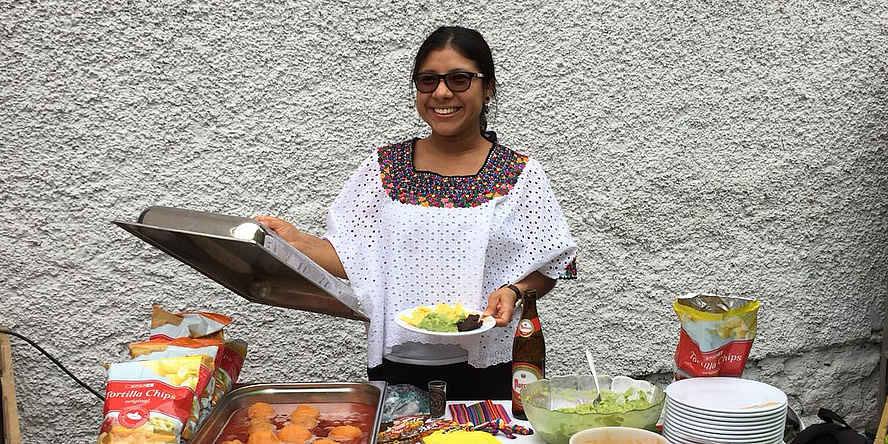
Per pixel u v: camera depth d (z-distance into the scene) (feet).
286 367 11.47
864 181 13.17
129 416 5.53
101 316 10.91
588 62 11.89
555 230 8.38
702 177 12.51
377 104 11.41
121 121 10.75
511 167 8.37
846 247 13.23
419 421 6.56
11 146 10.48
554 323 12.19
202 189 11.05
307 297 6.84
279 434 5.86
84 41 10.55
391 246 8.22
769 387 6.23
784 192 12.87
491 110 11.65
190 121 10.93
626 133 12.14
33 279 10.67
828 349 13.48
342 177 11.42
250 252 5.90
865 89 13.01
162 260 11.03
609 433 5.60
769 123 12.68
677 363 6.78
